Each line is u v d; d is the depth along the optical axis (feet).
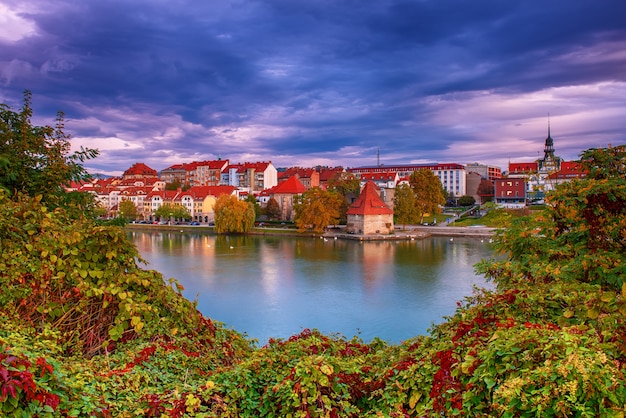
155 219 501.56
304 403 21.06
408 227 383.65
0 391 16.24
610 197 31.19
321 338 33.47
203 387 22.89
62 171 50.98
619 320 21.39
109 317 29.73
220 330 35.50
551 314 25.12
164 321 30.42
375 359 30.17
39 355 20.12
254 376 24.21
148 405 21.31
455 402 19.56
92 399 19.54
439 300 134.92
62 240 29.86
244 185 604.08
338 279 166.50
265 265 198.70
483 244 284.41
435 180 377.91
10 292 27.71
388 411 21.81
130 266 32.04
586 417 15.80
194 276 171.63
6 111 52.85
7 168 46.39
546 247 34.68
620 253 31.60
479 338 22.30
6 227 29.50
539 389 16.89
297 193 442.09
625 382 16.44
